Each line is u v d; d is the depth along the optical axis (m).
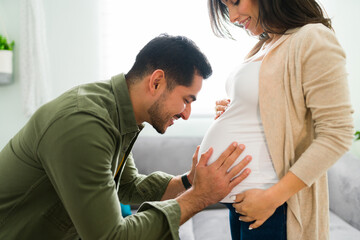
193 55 0.87
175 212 0.80
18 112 2.35
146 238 0.76
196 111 2.50
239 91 0.82
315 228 0.77
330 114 0.67
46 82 2.30
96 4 2.37
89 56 2.40
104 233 0.73
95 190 0.72
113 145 0.80
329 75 0.66
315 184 0.76
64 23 2.35
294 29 0.77
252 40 2.48
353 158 1.81
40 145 0.76
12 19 2.27
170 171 2.10
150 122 0.94
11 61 2.23
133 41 2.44
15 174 0.84
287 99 0.74
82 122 0.73
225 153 0.81
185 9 2.44
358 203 1.58
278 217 0.77
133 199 1.18
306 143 0.77
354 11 2.40
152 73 0.87
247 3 0.83
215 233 1.65
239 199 0.78
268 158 0.79
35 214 0.85
